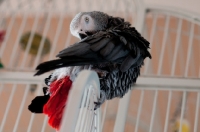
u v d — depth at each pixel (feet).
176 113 4.97
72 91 1.64
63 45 5.95
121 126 3.20
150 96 5.17
